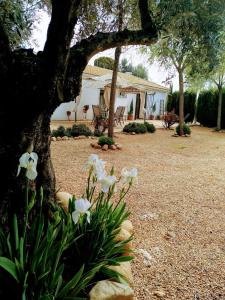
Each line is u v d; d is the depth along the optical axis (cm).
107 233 211
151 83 2769
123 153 847
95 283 186
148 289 238
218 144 1177
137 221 377
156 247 312
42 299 140
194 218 402
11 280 159
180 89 1367
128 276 211
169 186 552
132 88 1811
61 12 172
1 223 193
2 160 193
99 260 195
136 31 230
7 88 188
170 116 1741
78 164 661
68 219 196
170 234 345
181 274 264
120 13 592
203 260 292
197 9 344
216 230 368
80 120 1823
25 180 201
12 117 192
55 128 1305
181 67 1271
